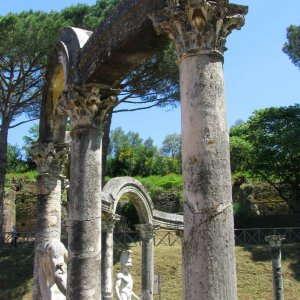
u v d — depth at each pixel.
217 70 6.64
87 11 28.50
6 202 38.31
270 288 27.22
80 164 9.66
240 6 6.96
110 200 19.34
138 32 8.16
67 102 9.91
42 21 27.06
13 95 29.12
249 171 41.09
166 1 7.29
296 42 40.16
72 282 9.09
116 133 76.50
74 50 10.60
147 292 21.58
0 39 25.52
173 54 26.55
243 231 34.47
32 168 53.59
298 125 39.00
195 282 5.98
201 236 6.08
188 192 6.32
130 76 27.78
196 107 6.46
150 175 54.50
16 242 33.09
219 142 6.38
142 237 22.44
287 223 36.00
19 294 25.95
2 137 28.92
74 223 9.38
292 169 39.38
